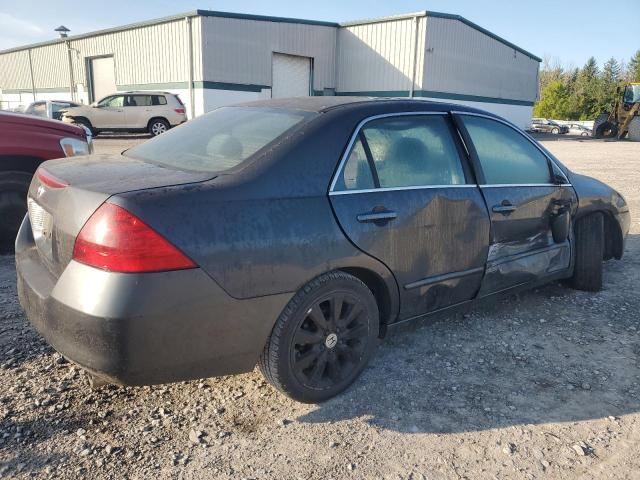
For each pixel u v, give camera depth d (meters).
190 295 2.25
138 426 2.63
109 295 2.14
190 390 2.95
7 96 39.84
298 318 2.59
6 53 38.69
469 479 2.34
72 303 2.21
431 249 3.10
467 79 30.25
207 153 2.83
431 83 27.81
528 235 3.76
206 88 25.08
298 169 2.63
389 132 3.05
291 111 3.01
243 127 3.00
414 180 3.08
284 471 2.36
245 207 2.42
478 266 3.40
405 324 3.16
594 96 69.31
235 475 2.32
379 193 2.88
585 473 2.39
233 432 2.61
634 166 14.75
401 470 2.38
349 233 2.70
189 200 2.30
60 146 5.12
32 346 3.33
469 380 3.13
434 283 3.16
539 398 2.97
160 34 26.38
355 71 29.81
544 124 40.28
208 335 2.34
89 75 31.61
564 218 4.01
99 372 2.24
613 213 4.62
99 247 2.18
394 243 2.90
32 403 2.76
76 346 2.24
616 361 3.39
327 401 2.87
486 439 2.61
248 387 3.00
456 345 3.56
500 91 33.59
